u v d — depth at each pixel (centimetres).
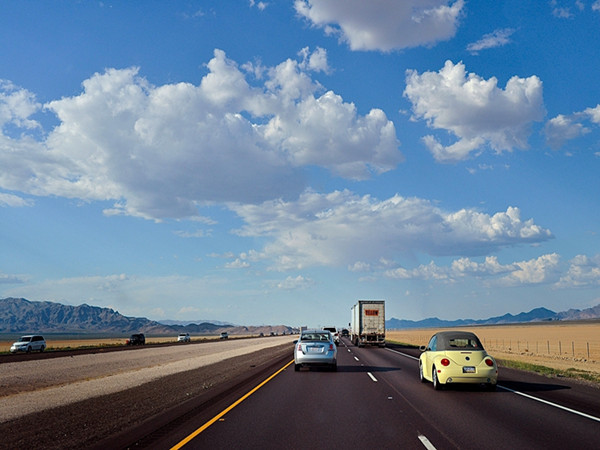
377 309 4766
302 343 2158
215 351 4709
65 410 1199
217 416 1067
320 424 977
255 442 825
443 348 1520
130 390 1605
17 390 1877
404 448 782
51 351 5003
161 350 5094
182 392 1520
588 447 784
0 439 880
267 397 1362
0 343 10481
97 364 3147
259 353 4041
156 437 866
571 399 1312
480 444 805
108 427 972
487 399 1316
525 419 1024
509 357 3428
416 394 1414
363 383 1705
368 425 966
